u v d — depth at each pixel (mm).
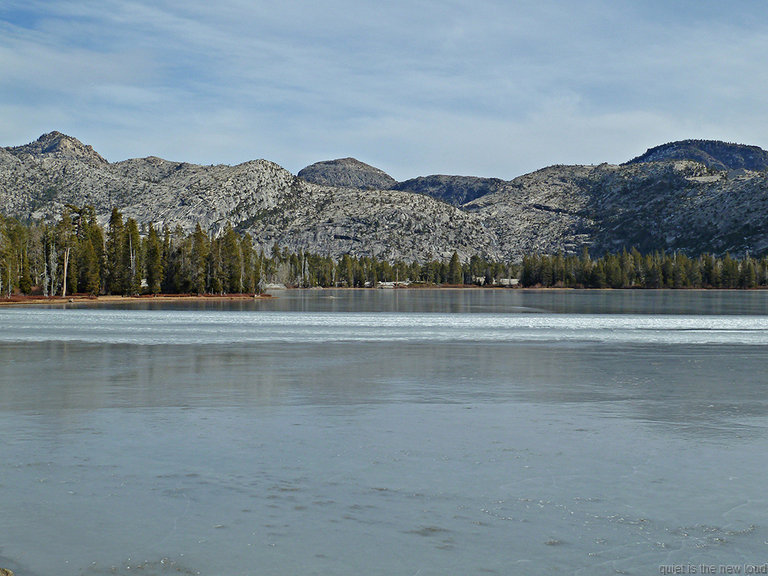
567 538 12766
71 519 13609
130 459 17953
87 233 177625
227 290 192625
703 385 31031
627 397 27781
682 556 11984
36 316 85500
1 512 13984
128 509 14172
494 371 35688
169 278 186500
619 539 12742
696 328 67500
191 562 11680
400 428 21781
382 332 61719
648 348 47906
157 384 30844
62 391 28828
